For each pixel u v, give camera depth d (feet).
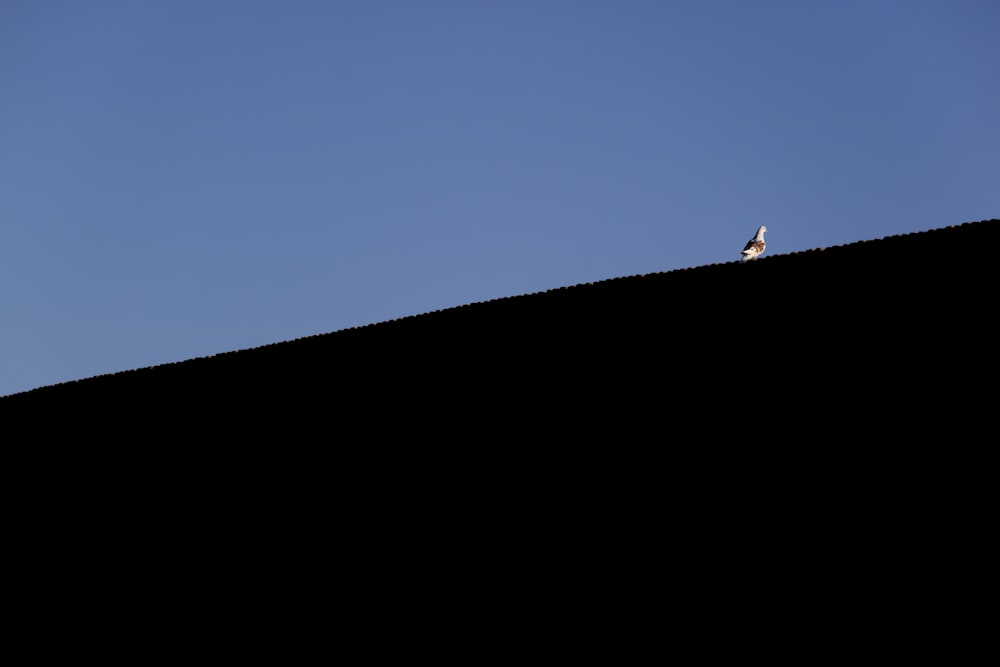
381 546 42.98
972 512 31.65
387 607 41.04
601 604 36.19
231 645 43.45
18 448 57.67
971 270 36.35
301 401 50.42
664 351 41.32
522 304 47.47
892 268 38.04
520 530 39.88
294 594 43.73
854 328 37.35
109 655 45.80
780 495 35.09
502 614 38.11
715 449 37.42
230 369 54.34
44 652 47.39
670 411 39.40
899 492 33.09
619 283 45.21
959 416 33.55
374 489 45.01
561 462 40.73
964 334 35.06
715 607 33.96
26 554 52.29
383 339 50.55
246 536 46.91
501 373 45.24
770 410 37.17
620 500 38.27
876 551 32.35
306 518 45.88
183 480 50.90
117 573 48.98
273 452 49.24
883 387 35.40
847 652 30.99
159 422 54.29
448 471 43.47
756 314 40.06
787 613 32.63
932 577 31.12
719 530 35.50
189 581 46.78
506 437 42.91
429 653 38.65
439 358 47.83
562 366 43.70
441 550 41.29
